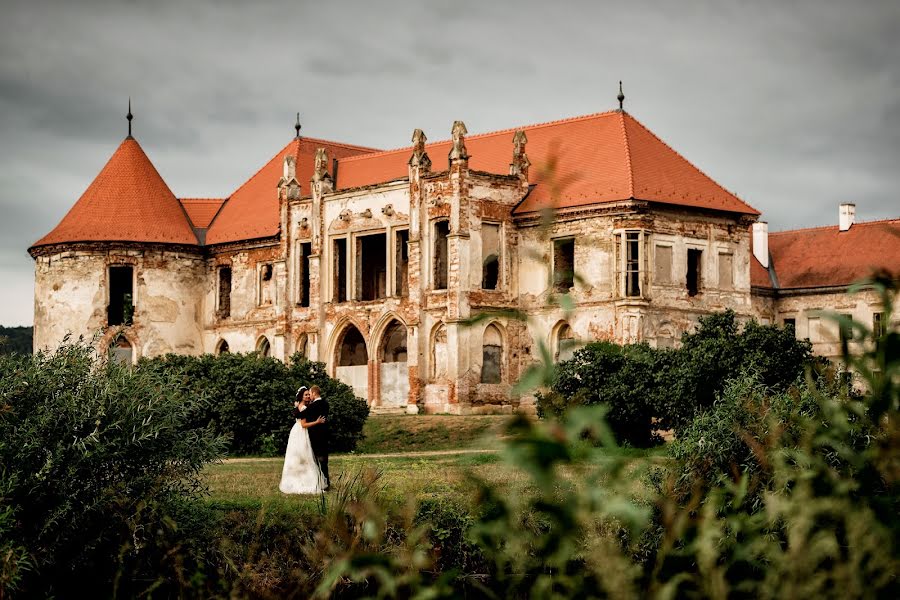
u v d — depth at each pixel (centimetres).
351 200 8256
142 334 8912
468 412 7575
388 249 8031
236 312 9000
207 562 2253
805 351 5281
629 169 7494
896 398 1142
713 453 2172
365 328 8119
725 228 7781
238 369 5675
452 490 2645
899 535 1208
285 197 8638
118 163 9294
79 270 8888
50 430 2372
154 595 2183
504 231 7794
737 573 1447
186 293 9112
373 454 5597
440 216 7725
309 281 8638
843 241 9062
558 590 1290
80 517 2338
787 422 2066
